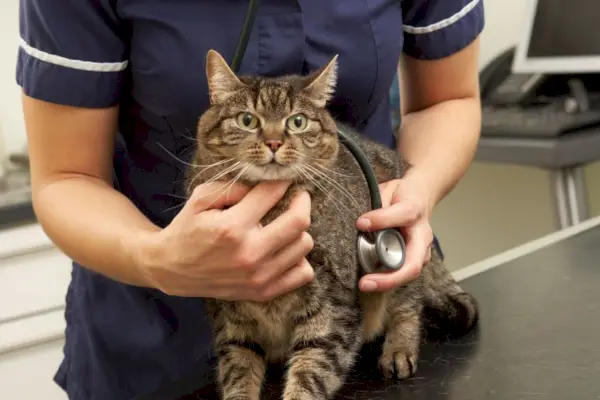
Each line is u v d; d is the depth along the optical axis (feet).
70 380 4.06
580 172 5.95
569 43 6.82
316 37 3.22
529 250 4.41
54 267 5.93
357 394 2.87
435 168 3.49
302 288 2.88
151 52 3.11
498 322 3.40
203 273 2.45
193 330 3.81
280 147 2.80
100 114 3.22
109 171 3.40
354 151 3.06
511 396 2.68
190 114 3.21
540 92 7.15
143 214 3.44
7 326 5.85
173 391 3.07
